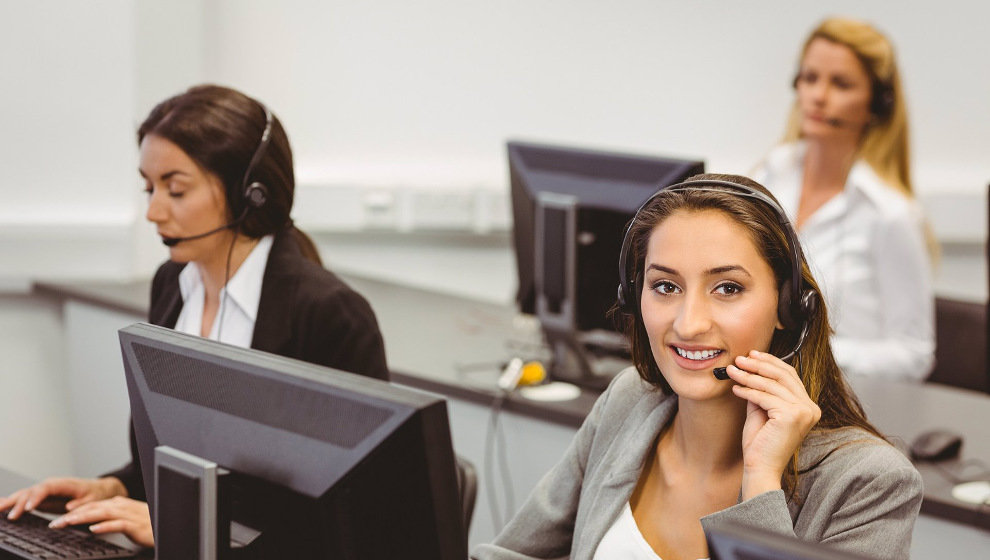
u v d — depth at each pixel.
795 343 1.29
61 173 3.35
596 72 3.99
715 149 4.00
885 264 2.99
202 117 1.75
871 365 2.88
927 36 3.88
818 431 1.29
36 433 3.43
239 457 1.11
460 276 4.08
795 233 1.24
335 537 1.05
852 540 1.22
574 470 1.55
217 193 1.77
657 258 1.26
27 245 3.33
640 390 1.50
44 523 1.64
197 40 3.55
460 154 3.99
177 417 1.18
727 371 1.24
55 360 3.42
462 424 2.48
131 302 3.08
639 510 1.41
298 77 3.85
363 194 3.82
